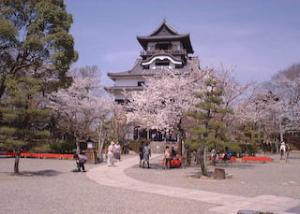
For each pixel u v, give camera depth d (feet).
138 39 175.83
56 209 30.76
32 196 37.19
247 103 100.83
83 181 51.16
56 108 112.57
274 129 148.25
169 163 75.51
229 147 59.62
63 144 109.91
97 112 124.98
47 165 77.82
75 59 71.10
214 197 38.65
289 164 90.17
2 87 63.26
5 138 54.54
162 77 89.76
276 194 41.27
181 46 178.50
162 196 38.96
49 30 66.54
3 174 58.29
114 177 56.95
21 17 65.51
